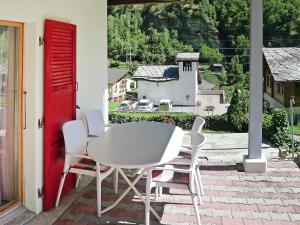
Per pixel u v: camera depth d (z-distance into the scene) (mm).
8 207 3760
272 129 7898
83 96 5125
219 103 21391
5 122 3715
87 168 3963
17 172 3850
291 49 17719
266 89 17891
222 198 4332
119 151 3717
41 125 3816
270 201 4242
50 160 3939
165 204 4141
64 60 4234
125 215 3869
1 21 3445
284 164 5645
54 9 4051
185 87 21734
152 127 4887
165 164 3670
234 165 5590
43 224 3637
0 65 3582
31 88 3682
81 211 3951
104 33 5984
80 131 4332
